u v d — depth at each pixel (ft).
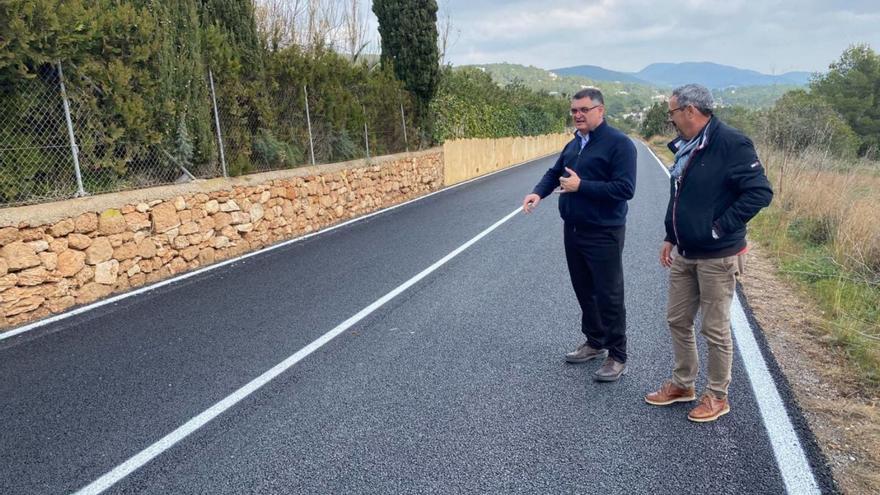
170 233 22.27
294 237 30.42
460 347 14.58
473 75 88.69
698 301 10.91
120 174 21.58
